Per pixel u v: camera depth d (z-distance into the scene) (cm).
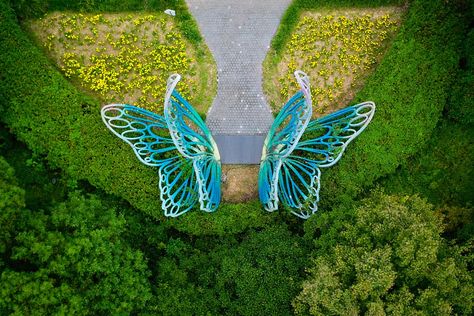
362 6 2153
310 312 1588
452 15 2048
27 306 1512
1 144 2014
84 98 2034
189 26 2128
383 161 2034
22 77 2008
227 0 2158
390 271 1538
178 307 1755
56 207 1738
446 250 1694
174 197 1923
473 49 1981
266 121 2123
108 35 2128
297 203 2050
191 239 2058
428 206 1730
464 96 2016
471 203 2062
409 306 1552
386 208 1666
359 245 1666
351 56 2145
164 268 1856
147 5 2136
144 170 2022
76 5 2117
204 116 2116
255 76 2139
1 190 1599
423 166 2098
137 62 2131
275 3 2156
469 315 1664
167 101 1523
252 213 2036
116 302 1683
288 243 1830
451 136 2098
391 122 2041
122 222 1784
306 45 2147
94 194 1952
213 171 1928
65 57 2116
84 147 2017
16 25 2028
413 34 2067
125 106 1828
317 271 1619
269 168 1909
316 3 2145
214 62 2139
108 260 1692
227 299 1781
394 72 2056
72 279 1652
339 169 2031
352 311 1526
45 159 2033
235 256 1834
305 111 1619
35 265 1698
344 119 1953
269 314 1742
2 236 1595
